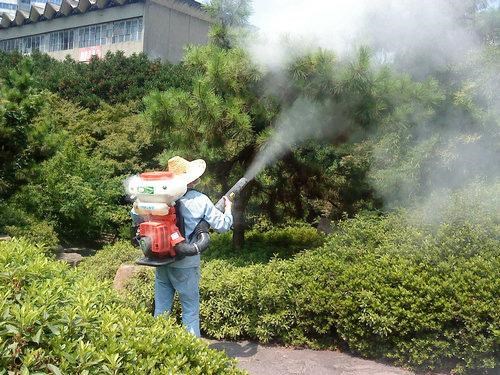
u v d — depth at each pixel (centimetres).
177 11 2458
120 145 1222
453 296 391
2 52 2070
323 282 443
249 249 682
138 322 254
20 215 933
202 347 255
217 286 473
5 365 188
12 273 238
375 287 414
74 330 210
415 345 399
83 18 2641
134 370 211
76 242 1097
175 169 392
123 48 2438
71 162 1098
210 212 385
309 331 455
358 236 475
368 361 421
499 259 392
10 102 852
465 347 385
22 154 911
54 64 1919
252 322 465
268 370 404
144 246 367
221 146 577
